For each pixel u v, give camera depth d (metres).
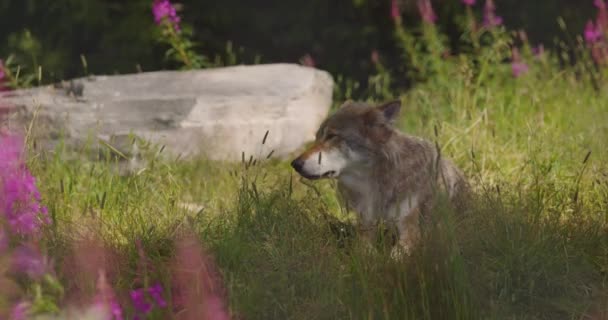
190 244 8.54
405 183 9.75
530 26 20.80
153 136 13.16
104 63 19.94
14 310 6.98
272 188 10.21
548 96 15.63
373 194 9.88
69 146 13.06
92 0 19.78
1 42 20.89
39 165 11.16
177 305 8.07
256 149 13.65
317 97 14.98
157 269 8.52
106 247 9.02
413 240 9.31
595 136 13.22
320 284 8.35
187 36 20.28
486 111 13.96
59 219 9.49
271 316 8.23
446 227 8.22
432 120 13.98
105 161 12.88
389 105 9.68
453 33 20.52
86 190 11.25
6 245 7.61
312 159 9.53
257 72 15.44
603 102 15.33
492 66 16.42
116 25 20.02
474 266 8.78
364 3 20.64
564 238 9.49
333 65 21.27
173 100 13.69
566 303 8.63
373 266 8.61
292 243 8.96
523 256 9.00
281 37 21.66
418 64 17.31
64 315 7.07
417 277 8.18
